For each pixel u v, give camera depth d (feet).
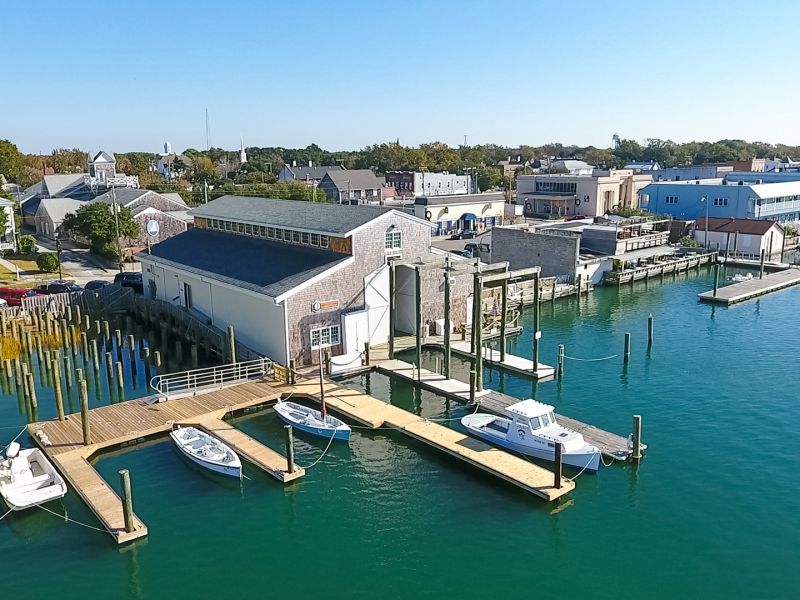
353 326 136.15
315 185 433.07
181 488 88.63
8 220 271.49
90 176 367.86
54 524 80.18
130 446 100.99
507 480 87.92
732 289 209.87
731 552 73.36
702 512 81.30
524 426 95.40
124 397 125.80
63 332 152.46
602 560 72.33
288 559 73.56
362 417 107.24
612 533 77.25
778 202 316.19
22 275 222.28
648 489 86.74
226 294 144.87
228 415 111.45
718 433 103.65
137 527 77.66
